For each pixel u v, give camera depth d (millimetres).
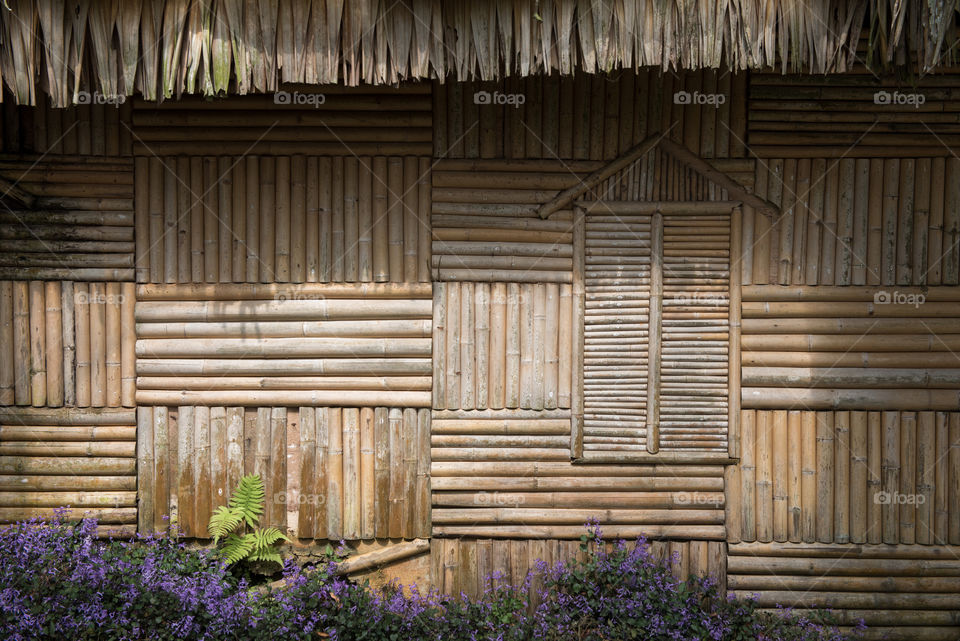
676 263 4812
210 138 4770
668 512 4844
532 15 3840
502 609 4617
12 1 3768
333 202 4805
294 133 4766
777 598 4801
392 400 4844
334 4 3811
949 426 4809
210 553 4648
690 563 4820
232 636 4184
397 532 4852
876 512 4805
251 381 4828
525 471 4852
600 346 4840
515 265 4824
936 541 4797
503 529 4848
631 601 4441
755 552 4809
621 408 4852
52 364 4812
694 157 4770
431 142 4797
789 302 4812
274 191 4805
